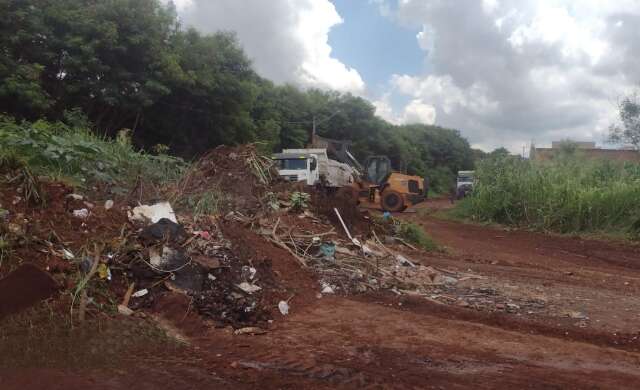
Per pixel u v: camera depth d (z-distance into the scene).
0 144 7.38
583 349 5.05
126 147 9.56
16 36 19.00
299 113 46.91
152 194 8.07
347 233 9.87
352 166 32.06
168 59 23.00
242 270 6.17
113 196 7.65
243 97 28.09
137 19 22.34
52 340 4.16
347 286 7.13
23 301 3.81
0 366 3.74
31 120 19.97
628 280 9.68
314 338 5.05
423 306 6.49
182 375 3.88
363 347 4.84
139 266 5.49
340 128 53.00
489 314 6.20
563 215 18.33
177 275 5.55
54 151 7.90
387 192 25.78
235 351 4.51
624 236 16.45
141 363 4.04
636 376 4.38
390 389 3.88
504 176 21.09
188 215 7.70
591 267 11.53
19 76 18.66
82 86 21.05
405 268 8.60
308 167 22.86
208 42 26.98
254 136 30.47
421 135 85.94
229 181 9.45
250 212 8.78
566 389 4.03
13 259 4.91
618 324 6.01
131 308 5.05
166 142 26.69
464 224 21.09
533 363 4.61
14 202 5.82
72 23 20.64
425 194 27.77
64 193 6.47
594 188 18.19
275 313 5.75
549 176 20.03
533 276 9.35
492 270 9.74
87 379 3.67
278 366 4.22
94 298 4.90
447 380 4.13
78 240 5.64
